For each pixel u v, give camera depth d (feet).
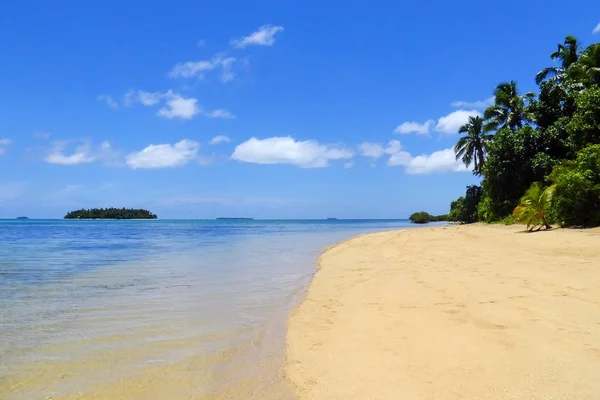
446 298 25.58
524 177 118.52
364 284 33.17
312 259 57.67
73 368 16.42
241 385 14.60
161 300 29.40
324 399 13.07
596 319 19.43
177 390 14.34
